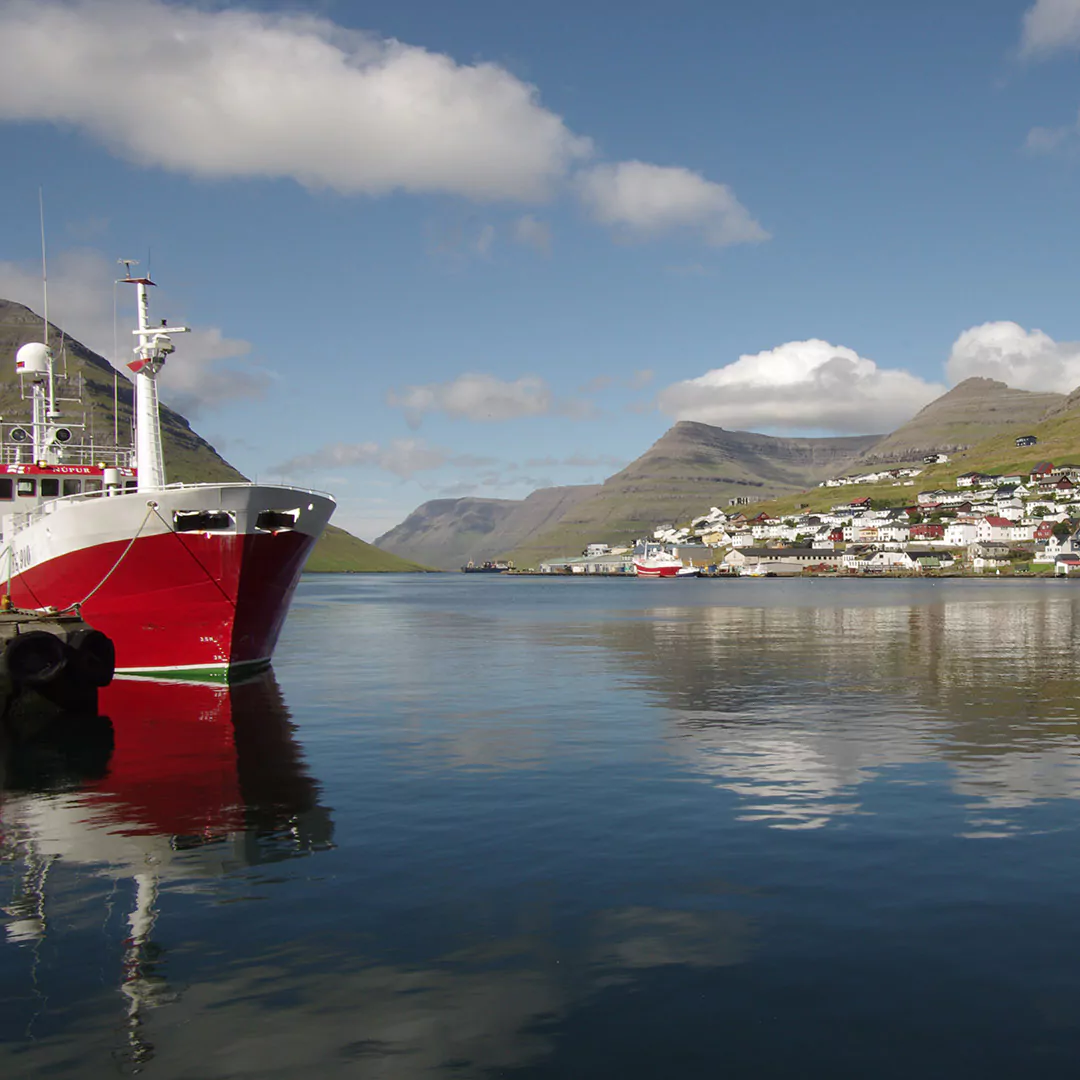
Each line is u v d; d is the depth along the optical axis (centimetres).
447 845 1636
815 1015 1020
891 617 9200
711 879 1450
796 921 1278
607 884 1430
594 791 2036
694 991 1077
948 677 4184
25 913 1328
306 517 3934
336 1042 973
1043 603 12319
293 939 1230
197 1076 915
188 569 3669
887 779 2142
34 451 4656
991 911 1312
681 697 3578
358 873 1489
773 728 2850
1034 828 1731
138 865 1539
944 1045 958
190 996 1074
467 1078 908
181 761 2389
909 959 1157
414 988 1088
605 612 10938
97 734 2788
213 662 3866
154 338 4166
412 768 2286
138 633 3844
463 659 5194
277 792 2044
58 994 1083
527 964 1149
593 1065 928
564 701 3478
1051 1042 962
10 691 3111
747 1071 915
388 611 11506
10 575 4259
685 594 17988
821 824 1762
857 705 3334
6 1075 915
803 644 6072
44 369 4703
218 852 1606
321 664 4925
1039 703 3372
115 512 3606
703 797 1977
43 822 1809
